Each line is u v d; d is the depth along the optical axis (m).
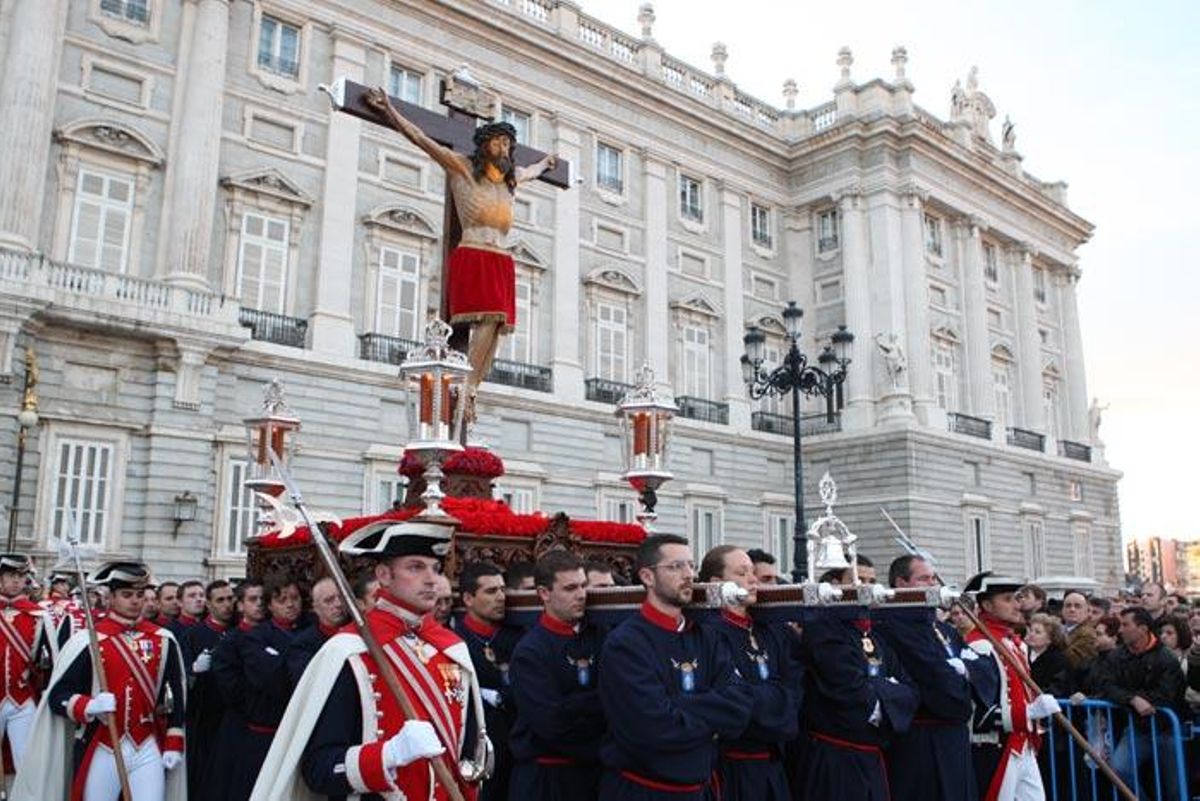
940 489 34.09
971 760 6.21
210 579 21.33
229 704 7.10
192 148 22.66
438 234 27.00
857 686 5.29
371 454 24.38
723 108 35.88
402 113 8.50
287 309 24.27
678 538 4.67
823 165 37.06
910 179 36.09
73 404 20.12
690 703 4.40
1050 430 42.78
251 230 23.97
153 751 6.73
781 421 35.62
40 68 20.73
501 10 28.95
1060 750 7.66
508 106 29.73
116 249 21.80
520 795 5.11
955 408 37.44
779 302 36.91
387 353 25.36
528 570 6.51
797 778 5.58
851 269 35.53
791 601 4.93
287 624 7.30
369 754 3.62
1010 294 41.47
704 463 32.56
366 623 3.90
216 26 23.50
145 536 20.48
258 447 9.84
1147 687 7.29
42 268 19.77
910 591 5.65
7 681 8.43
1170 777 6.97
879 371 34.78
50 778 6.62
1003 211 40.94
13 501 18.45
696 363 33.53
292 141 24.97
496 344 8.53
